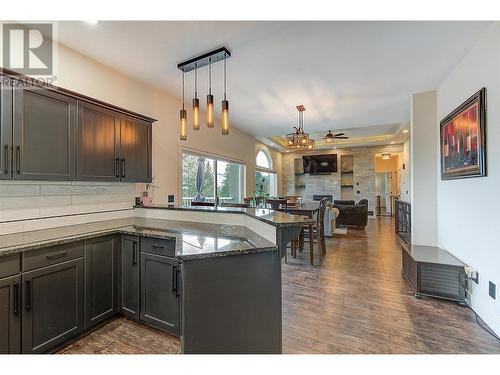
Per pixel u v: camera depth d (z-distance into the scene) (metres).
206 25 2.18
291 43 2.47
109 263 2.26
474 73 2.50
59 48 2.46
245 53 2.66
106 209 2.90
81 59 2.66
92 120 2.45
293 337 2.05
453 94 3.05
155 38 2.38
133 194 3.26
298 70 3.06
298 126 5.93
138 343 1.98
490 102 2.21
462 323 2.27
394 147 9.30
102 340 2.02
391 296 2.83
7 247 1.65
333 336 2.07
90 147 2.42
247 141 6.84
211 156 5.19
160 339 2.04
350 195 10.45
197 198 4.88
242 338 1.56
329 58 2.76
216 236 1.98
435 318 2.36
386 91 3.72
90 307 2.10
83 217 2.66
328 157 10.38
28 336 1.69
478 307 2.39
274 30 2.26
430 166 3.66
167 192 3.85
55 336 1.85
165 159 3.82
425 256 2.98
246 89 3.65
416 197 3.72
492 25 2.16
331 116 5.10
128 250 2.29
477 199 2.45
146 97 3.48
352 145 9.15
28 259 1.71
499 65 2.08
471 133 2.49
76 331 1.99
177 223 2.66
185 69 2.99
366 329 2.17
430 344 1.96
